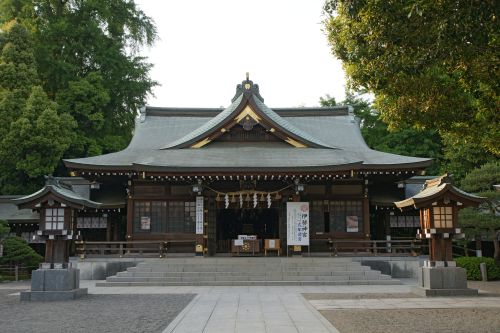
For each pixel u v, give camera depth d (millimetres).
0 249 26203
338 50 15523
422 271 18031
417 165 27312
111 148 43844
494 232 26000
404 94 14586
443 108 14844
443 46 10305
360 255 27203
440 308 14234
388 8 11766
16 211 31031
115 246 31297
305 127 38062
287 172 27062
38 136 34594
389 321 12117
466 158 35594
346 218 29094
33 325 11891
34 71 38438
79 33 43594
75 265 26000
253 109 30969
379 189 31766
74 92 40688
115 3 47125
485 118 14992
